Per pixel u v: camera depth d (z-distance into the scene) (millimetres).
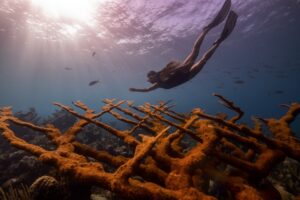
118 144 8266
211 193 3604
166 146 2436
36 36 22125
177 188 1772
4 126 3062
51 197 2482
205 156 2119
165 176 2268
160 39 23422
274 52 32625
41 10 16703
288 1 17984
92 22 18562
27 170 4984
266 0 17672
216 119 2529
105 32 20781
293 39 27500
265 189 2221
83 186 2895
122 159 2844
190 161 2049
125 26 19469
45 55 29031
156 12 17250
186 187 1745
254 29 23297
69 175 2039
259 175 2133
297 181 5043
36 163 5012
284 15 20656
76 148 2961
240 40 26141
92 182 1898
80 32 20781
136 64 35062
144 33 21328
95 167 2088
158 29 20609
